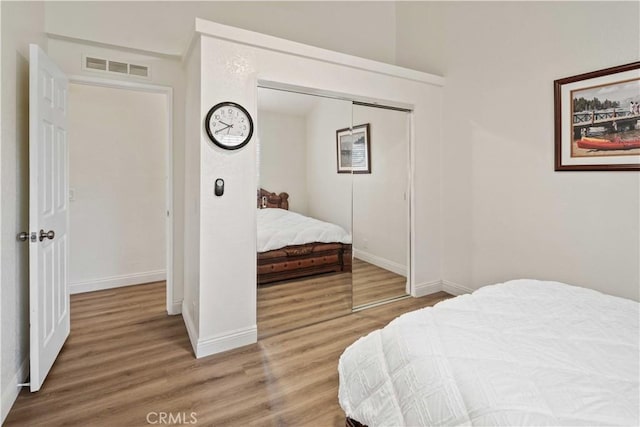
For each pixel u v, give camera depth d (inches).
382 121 129.1
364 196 128.6
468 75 125.3
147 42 110.6
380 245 132.3
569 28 95.7
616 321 53.6
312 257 118.9
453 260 134.9
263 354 89.9
